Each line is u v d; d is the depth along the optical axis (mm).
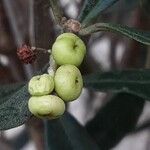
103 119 241
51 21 211
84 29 157
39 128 271
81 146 224
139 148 388
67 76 147
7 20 270
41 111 145
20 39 262
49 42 209
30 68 245
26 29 265
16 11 269
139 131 326
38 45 209
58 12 158
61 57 151
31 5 210
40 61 199
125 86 216
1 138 357
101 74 221
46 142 222
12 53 274
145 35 147
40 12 208
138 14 276
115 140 240
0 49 273
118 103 240
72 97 148
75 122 228
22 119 154
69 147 223
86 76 222
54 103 145
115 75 219
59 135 224
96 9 172
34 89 146
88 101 355
